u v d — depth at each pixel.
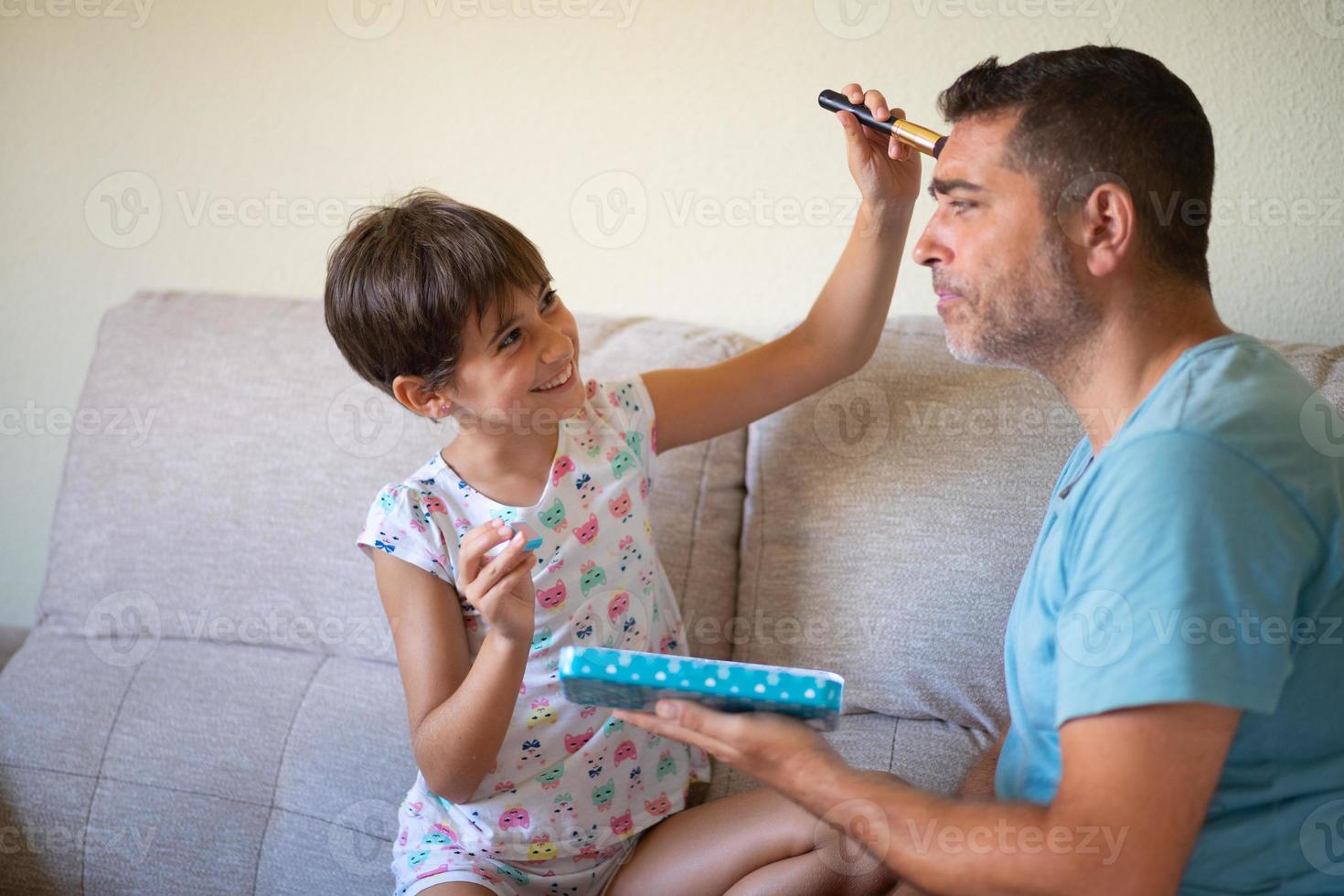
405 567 1.15
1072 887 0.76
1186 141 0.89
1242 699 0.75
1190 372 0.86
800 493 1.38
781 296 1.61
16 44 1.80
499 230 1.13
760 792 1.18
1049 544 0.93
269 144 1.74
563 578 1.18
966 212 0.95
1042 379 1.32
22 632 1.83
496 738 1.07
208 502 1.50
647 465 1.28
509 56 1.64
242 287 1.79
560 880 1.17
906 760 1.24
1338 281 1.41
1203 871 0.85
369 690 1.39
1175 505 0.78
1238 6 1.38
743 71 1.56
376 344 1.15
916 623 1.28
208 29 1.73
